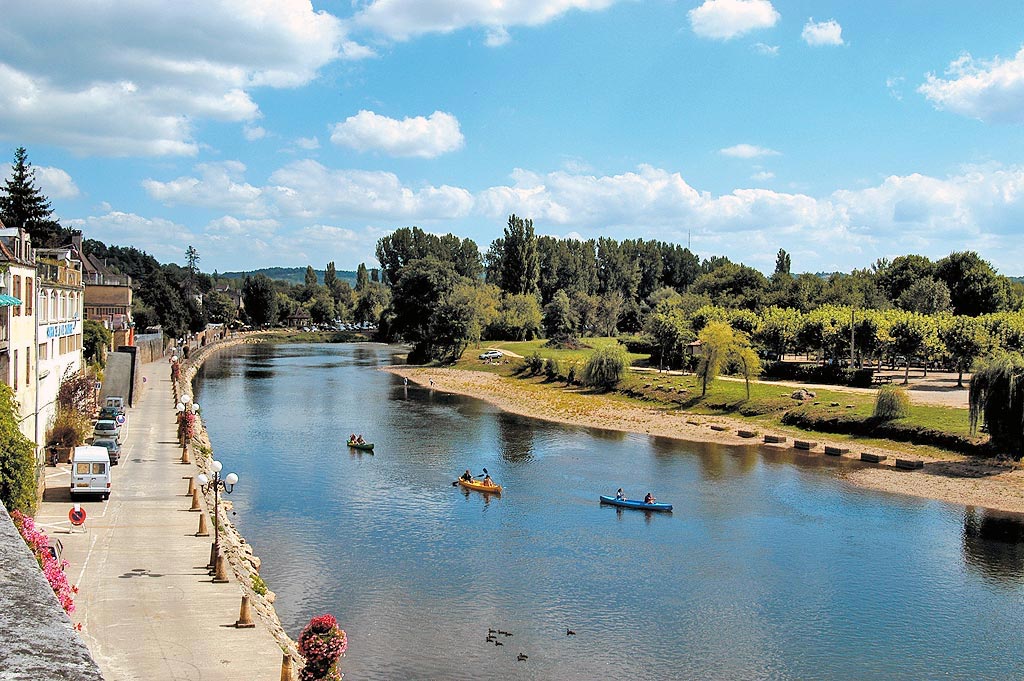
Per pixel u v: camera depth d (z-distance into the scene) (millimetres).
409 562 48094
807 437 87688
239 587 35406
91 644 28297
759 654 37219
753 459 78312
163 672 26422
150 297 189500
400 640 37750
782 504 61719
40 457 55156
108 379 93750
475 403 116812
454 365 169750
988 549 51469
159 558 38688
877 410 86188
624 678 34688
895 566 48438
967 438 76312
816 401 97312
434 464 74500
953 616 41500
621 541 52625
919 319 121250
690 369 138250
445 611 41156
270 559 47875
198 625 30750
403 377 151750
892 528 55781
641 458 78562
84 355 86500
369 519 56531
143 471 58219
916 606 42688
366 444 80125
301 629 38031
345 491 63938
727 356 108562
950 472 70875
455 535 53312
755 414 99500
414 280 181125
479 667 35344
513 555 49656
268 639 29922
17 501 37875
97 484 48438
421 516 57562
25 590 5148
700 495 64250
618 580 45812
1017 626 40406
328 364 179500
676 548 51344
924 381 123500
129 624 30422
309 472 70312
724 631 39531
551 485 67125
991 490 65375
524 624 39844
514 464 75188
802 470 73375
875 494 64812
